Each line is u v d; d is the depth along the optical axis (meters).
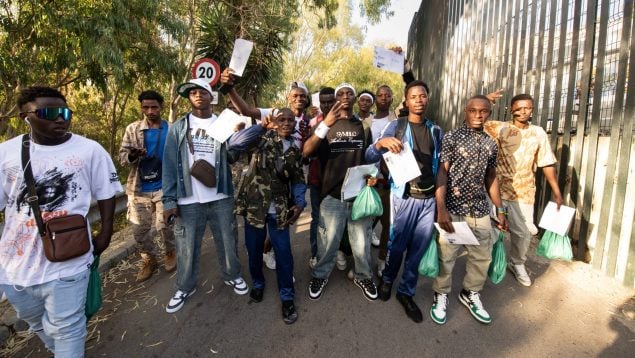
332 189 2.86
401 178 2.54
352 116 2.98
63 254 1.79
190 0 9.04
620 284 3.12
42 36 5.33
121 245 4.13
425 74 10.10
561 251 3.03
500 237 2.74
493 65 5.11
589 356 2.32
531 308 2.86
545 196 4.03
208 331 2.66
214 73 3.80
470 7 6.07
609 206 3.22
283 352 2.42
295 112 3.76
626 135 3.01
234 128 2.81
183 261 2.90
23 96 1.73
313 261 3.63
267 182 2.72
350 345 2.47
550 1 3.83
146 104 3.41
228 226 3.02
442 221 2.53
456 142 2.60
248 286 3.32
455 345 2.45
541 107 4.00
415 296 3.08
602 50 3.21
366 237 2.98
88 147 1.97
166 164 2.82
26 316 1.97
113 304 3.06
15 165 1.78
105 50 5.55
